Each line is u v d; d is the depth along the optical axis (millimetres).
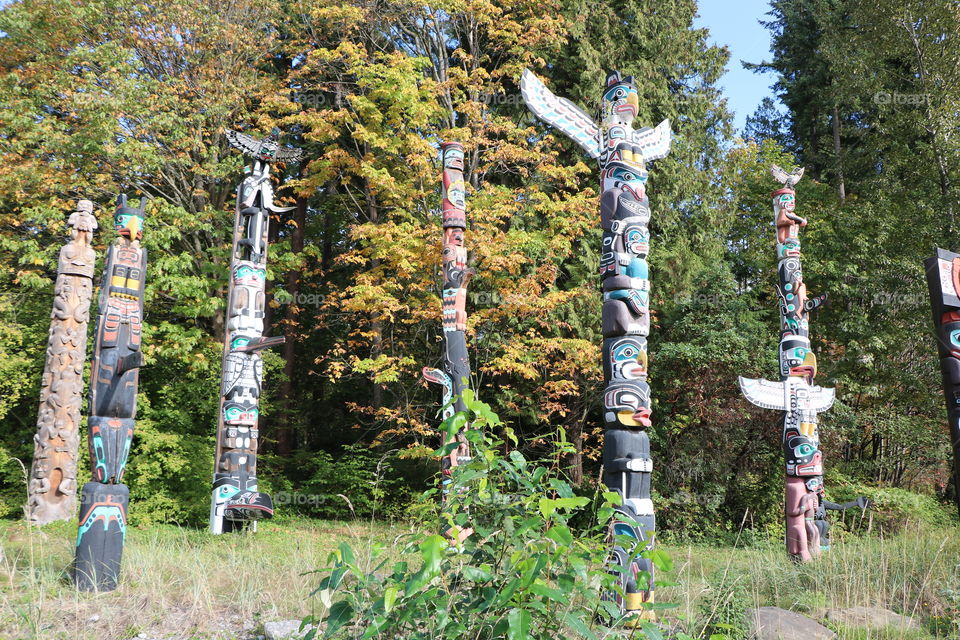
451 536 2914
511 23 14898
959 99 15930
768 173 20359
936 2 15828
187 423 12391
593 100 15281
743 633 4852
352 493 14656
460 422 3012
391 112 13711
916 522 12891
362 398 19906
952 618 5617
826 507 9648
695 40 17016
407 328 16109
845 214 17953
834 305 18031
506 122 14469
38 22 13148
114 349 6699
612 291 6438
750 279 20047
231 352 10227
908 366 16594
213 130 13914
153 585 5578
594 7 16062
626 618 2900
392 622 2926
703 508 13883
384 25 15484
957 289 8039
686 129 16453
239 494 9719
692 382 14500
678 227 16016
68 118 13031
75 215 9891
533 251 14055
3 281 13469
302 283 18391
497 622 2639
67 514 9297
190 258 12633
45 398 9422
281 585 5906
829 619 5773
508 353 13414
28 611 4828
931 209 16203
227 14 14242
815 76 22734
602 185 6805
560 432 3393
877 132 20141
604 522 3021
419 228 13445
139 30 13336
